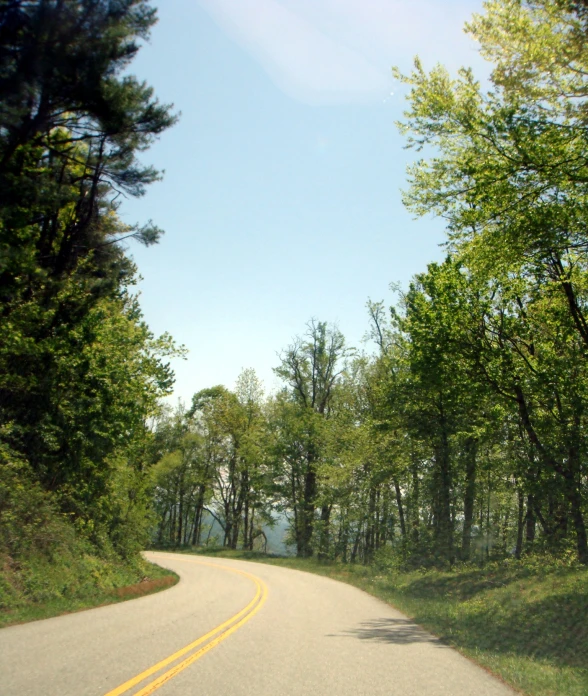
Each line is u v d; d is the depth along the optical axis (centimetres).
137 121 1991
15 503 1700
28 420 2083
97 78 1772
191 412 6756
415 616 1633
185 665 766
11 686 628
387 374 3475
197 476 6400
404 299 3431
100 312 2225
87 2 1728
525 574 1889
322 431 4762
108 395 2228
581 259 1577
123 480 2575
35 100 1778
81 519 2183
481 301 2198
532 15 1255
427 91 1378
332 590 2364
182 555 5031
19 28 1644
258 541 8025
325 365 5031
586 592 1345
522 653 1045
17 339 1770
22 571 1452
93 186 2166
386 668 830
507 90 1282
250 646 943
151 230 2255
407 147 1455
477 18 1276
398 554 3250
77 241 2269
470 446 2852
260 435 5531
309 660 854
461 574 2339
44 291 1997
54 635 979
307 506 5094
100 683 651
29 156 1859
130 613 1325
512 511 3684
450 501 3055
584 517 2123
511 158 1326
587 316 1966
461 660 942
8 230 1720
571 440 1975
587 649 1023
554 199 1372
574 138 1266
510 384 2155
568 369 2003
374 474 3538
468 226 1497
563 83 1241
